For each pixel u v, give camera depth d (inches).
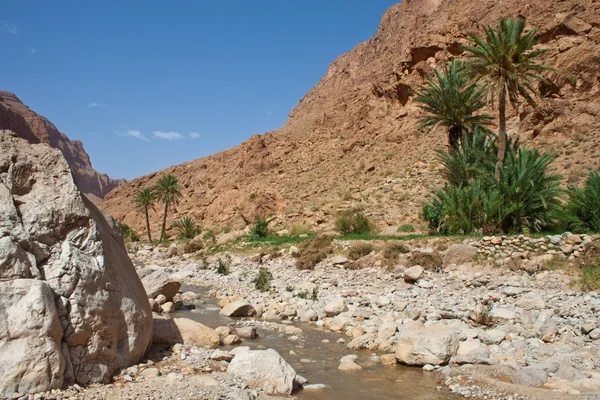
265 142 3312.0
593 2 1681.8
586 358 333.4
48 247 263.4
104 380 252.8
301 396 276.1
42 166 283.1
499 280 594.2
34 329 228.4
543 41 1736.0
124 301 289.1
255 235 1435.8
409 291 614.5
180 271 1002.1
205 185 3634.4
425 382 307.9
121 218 3400.6
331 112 3348.9
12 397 214.1
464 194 900.0
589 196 805.9
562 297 493.7
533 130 1526.8
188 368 284.7
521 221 843.4
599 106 1433.3
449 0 3954.2
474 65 896.9
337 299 550.3
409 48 2429.9
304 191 2260.1
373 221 1327.5
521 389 283.1
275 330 461.1
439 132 2036.2
